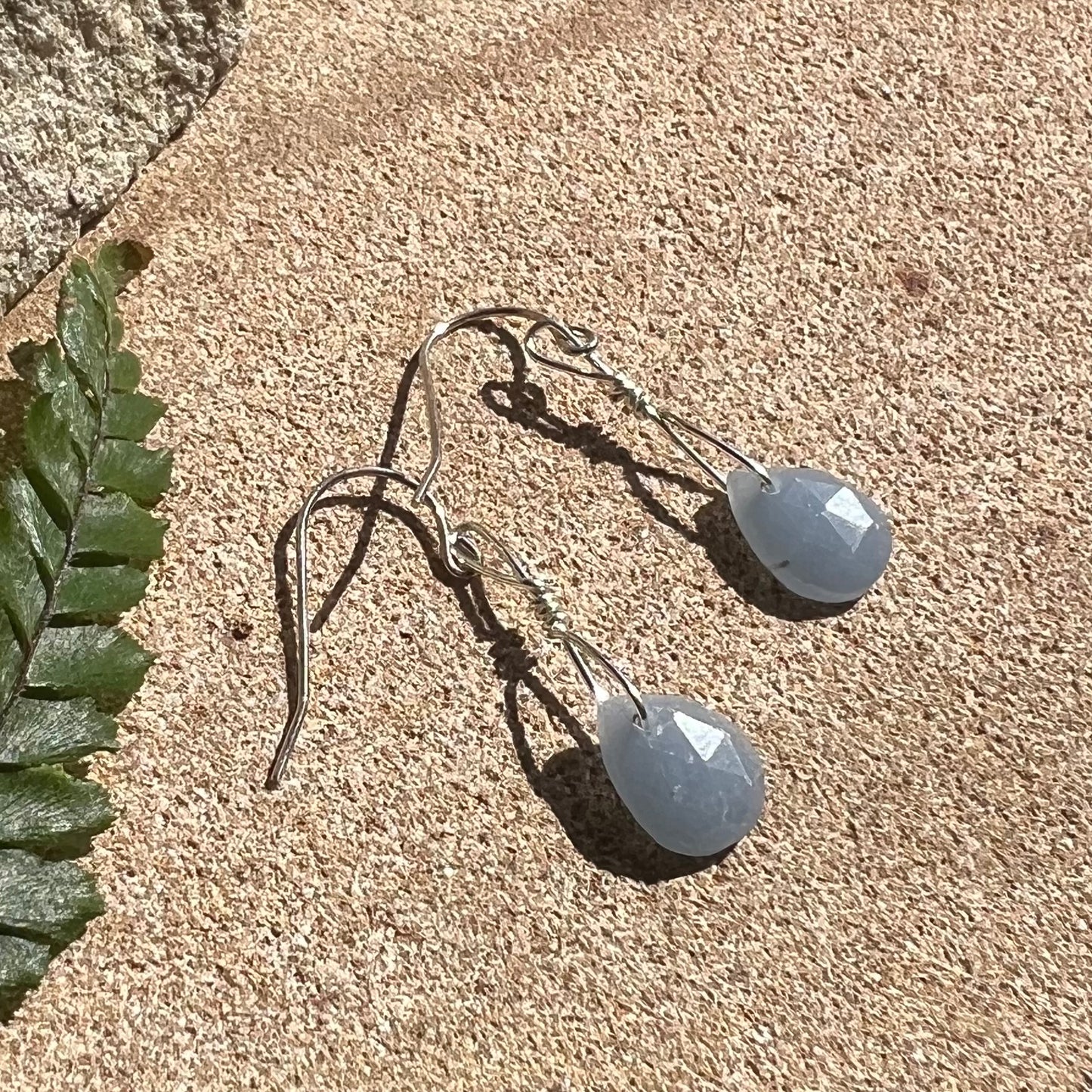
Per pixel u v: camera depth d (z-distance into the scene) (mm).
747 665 131
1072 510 136
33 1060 119
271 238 138
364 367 136
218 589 130
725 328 139
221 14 137
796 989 124
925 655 132
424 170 141
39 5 127
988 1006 125
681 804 123
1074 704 131
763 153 143
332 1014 122
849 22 147
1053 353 140
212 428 134
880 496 136
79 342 117
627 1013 123
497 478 135
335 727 128
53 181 131
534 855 126
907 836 128
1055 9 148
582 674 127
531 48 144
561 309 139
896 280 141
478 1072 121
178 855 125
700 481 136
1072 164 145
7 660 109
